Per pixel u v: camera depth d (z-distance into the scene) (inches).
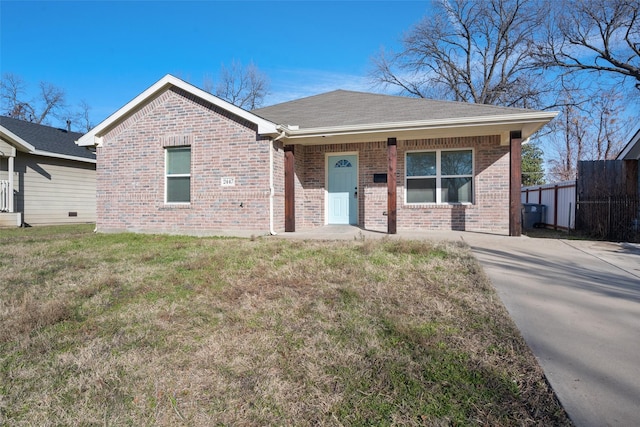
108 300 165.6
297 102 523.5
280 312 147.9
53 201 619.8
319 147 435.2
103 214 425.1
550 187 524.1
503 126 336.5
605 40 832.9
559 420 81.3
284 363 108.7
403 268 210.7
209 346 119.6
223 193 386.0
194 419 85.4
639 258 253.3
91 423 84.4
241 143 379.9
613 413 83.3
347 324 135.0
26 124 684.1
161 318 144.6
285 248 281.4
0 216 526.3
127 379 101.5
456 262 225.6
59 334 130.5
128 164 415.8
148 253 276.4
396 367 104.7
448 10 1064.2
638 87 832.9
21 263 245.3
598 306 155.9
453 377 99.1
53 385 99.2
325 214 434.0
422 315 142.9
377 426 81.1
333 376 101.0
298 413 86.7
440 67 1149.1
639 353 112.8
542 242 309.6
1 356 115.2
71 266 234.8
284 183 401.1
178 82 389.4
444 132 362.6
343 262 226.7
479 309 148.6
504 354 111.7
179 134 398.9
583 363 106.3
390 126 351.9
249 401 91.5
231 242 326.0
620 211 363.3
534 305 156.8
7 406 90.3
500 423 80.7
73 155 636.7
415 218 409.7
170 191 408.5
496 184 392.2
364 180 423.2
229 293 172.6
